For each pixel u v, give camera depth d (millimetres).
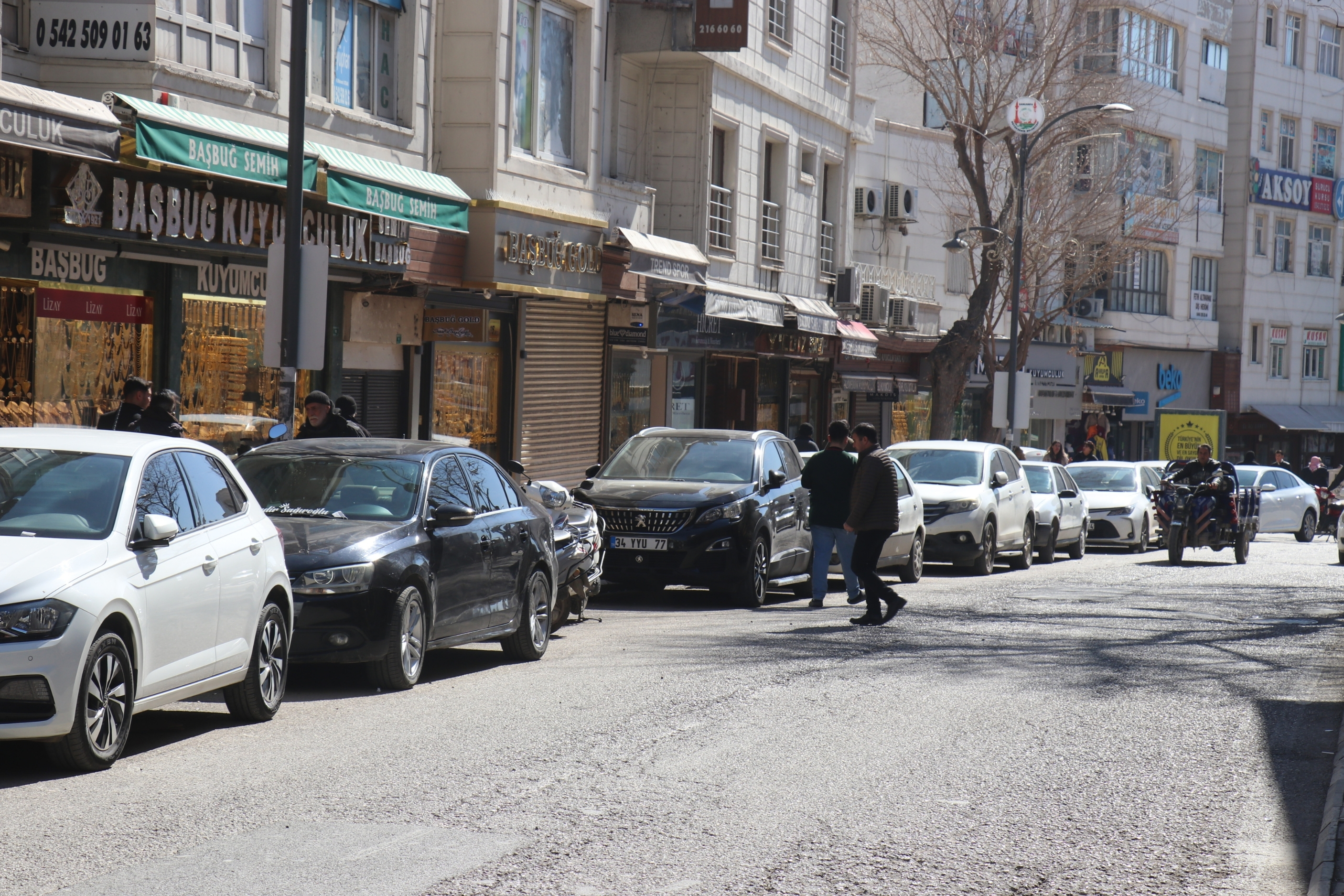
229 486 8883
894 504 14273
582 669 11117
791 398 35062
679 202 26922
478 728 8625
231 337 16844
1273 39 57812
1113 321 50875
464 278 19906
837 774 7547
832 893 5531
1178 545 24688
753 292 29484
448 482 11102
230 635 8383
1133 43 50188
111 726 7352
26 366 14188
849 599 15797
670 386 28516
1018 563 23375
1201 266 55688
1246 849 6340
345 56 18047
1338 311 62281
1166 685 10781
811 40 32062
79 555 7262
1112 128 41500
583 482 16828
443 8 19922
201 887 5410
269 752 7898
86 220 13289
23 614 6848
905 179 41156
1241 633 14125
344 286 18641
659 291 25531
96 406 15055
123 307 15289
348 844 6035
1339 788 7281
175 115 13398
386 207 16328
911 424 42000
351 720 8883
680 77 26781
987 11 32594
